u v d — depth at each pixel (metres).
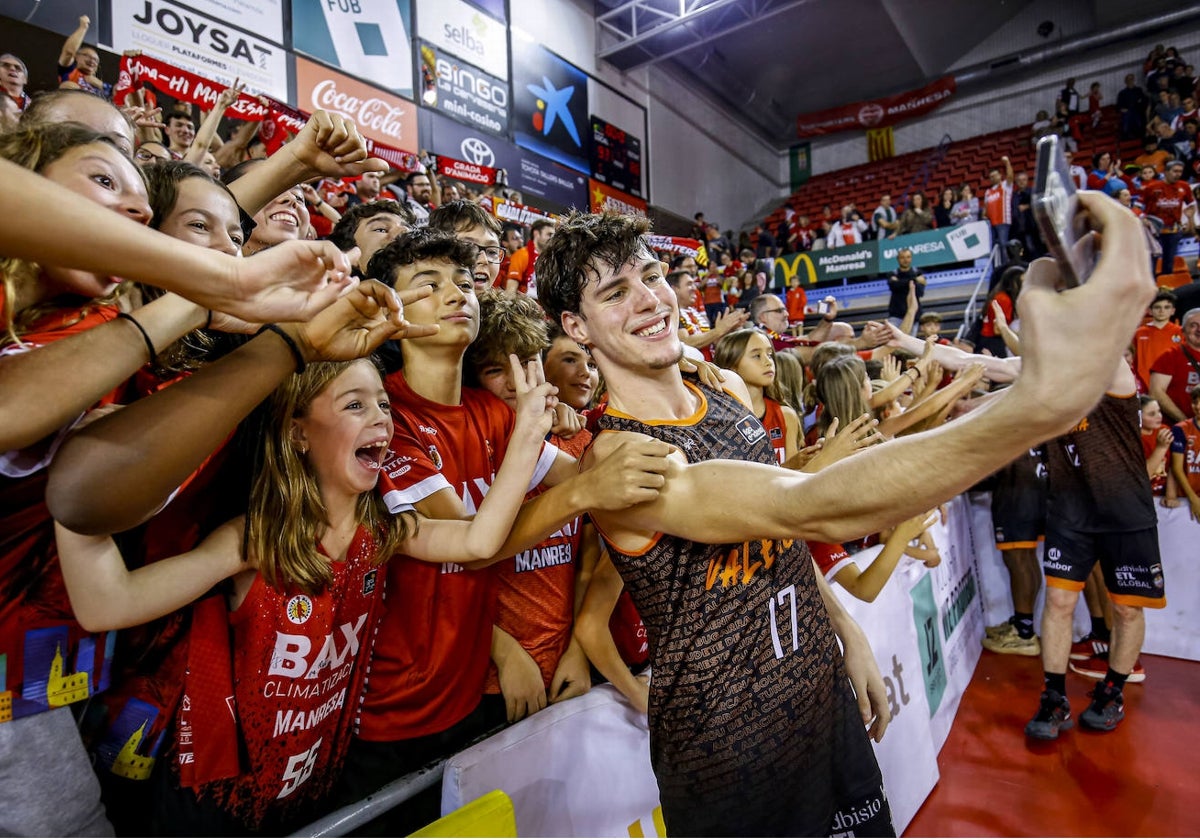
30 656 0.86
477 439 1.47
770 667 1.12
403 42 8.08
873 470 0.73
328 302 0.68
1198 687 3.29
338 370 1.02
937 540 3.19
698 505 0.95
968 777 2.58
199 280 0.60
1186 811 2.34
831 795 1.19
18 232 0.54
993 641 3.86
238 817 1.01
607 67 11.78
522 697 1.41
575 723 1.28
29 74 5.06
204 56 6.19
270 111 3.28
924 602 2.86
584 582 1.70
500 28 9.48
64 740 0.88
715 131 14.91
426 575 1.26
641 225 1.19
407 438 1.27
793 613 1.16
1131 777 2.54
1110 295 0.53
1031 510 3.67
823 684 1.18
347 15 7.49
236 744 1.00
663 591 1.12
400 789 1.04
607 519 1.13
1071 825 2.28
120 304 0.94
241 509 1.09
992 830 2.26
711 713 1.10
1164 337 5.23
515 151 9.66
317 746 1.08
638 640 1.78
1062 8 14.21
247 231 1.17
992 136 14.33
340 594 1.06
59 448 0.75
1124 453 2.79
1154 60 12.23
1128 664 2.89
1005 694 3.28
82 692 0.92
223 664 0.99
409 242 1.38
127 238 0.56
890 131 16.03
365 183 3.93
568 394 1.93
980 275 9.91
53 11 5.16
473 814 0.91
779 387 2.99
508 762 1.13
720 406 1.27
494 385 1.64
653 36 11.16
